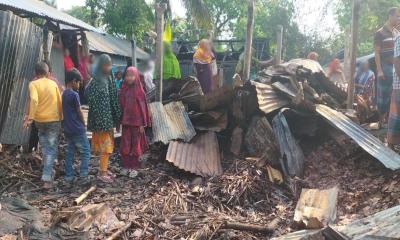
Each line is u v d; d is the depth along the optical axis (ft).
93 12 88.58
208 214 16.88
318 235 12.15
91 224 15.49
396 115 18.79
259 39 54.60
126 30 82.89
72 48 40.55
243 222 16.11
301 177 20.36
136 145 20.80
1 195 18.21
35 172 21.18
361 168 19.67
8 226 14.90
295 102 22.41
